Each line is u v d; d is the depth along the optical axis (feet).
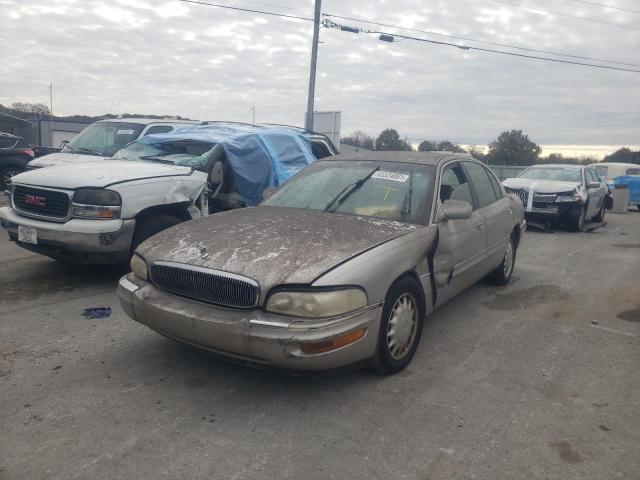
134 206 18.04
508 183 40.73
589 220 44.24
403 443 9.83
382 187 15.08
